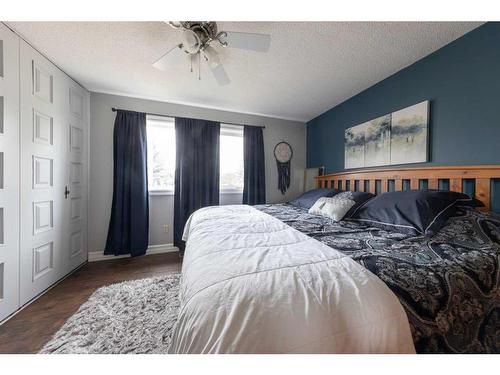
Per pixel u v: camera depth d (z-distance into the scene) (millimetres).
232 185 3330
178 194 2861
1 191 1423
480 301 792
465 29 1458
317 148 3332
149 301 1676
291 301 573
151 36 1565
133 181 2646
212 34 1348
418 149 1801
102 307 1590
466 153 1504
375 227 1456
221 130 3156
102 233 2645
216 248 973
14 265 1524
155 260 2596
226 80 1708
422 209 1279
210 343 508
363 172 2336
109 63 1933
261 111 3162
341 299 597
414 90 1864
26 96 1619
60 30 1499
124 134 2641
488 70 1393
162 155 2990
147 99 2764
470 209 1291
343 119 2770
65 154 2121
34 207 1715
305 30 1480
